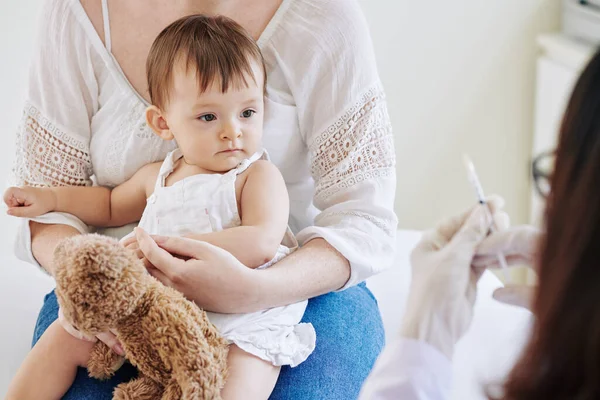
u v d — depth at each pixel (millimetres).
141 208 1438
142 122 1409
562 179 618
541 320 631
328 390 1225
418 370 817
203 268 1151
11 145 2070
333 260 1316
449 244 880
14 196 1388
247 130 1278
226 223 1264
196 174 1297
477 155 2316
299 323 1287
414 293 864
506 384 678
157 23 1392
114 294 1045
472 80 2225
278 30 1388
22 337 1547
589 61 612
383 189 1404
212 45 1236
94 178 1563
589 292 596
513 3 2156
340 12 1386
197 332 1070
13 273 1745
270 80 1403
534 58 2219
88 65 1415
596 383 604
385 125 1427
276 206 1259
